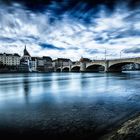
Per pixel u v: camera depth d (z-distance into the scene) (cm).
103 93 2377
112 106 1473
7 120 1066
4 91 2819
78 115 1166
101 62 11975
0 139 765
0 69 17725
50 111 1307
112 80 5347
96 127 898
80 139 753
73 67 18188
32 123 997
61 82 4822
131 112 1230
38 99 1938
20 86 3753
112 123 959
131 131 713
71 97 2044
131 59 8688
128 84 3894
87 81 5044
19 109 1402
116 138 680
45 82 4894
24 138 775
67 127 912
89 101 1747
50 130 868
